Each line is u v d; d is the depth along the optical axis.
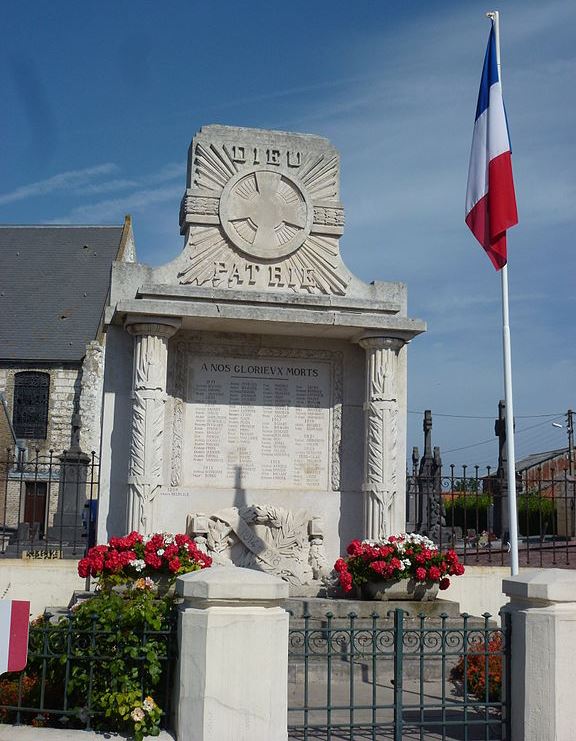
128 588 9.73
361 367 13.85
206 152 13.48
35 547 19.08
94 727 7.11
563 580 7.51
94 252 50.16
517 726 7.49
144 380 12.40
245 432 13.34
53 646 7.54
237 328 13.16
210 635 6.69
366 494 13.15
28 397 45.34
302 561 13.02
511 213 12.34
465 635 7.68
